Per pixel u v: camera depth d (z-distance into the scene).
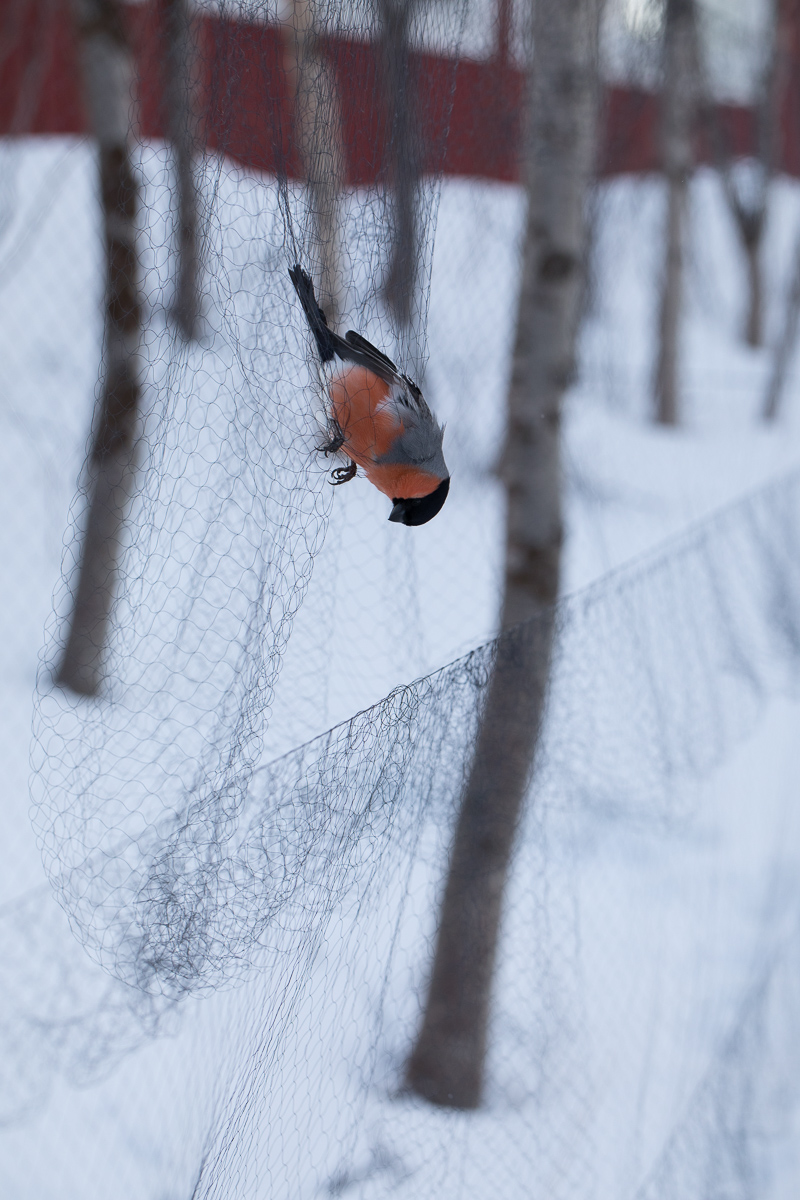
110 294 2.94
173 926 2.75
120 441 2.91
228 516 2.76
